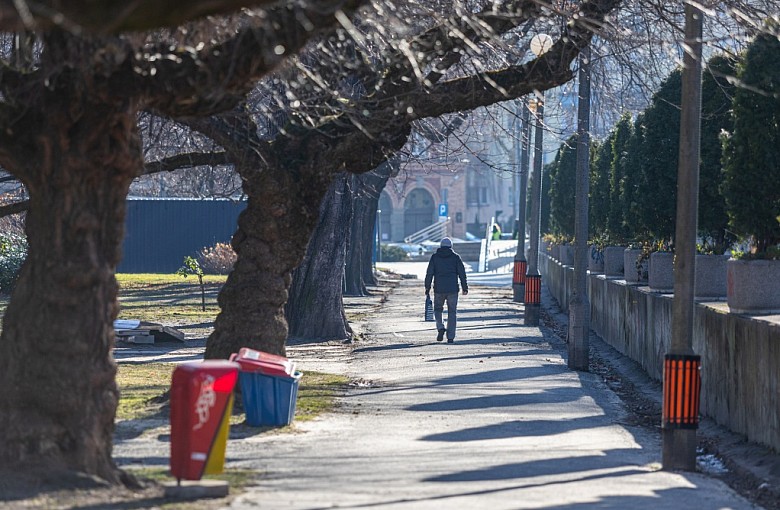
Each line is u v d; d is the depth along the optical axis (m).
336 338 88.38
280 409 44.47
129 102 29.69
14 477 29.06
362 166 49.84
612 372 73.56
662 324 65.31
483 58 48.31
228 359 49.00
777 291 47.25
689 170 40.06
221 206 199.25
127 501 28.45
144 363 70.56
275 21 28.61
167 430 42.97
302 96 44.25
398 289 170.50
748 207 50.25
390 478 33.69
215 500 29.25
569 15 38.72
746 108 49.94
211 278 179.25
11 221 134.25
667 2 54.78
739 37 51.56
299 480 32.94
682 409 38.88
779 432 40.34
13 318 30.41
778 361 40.53
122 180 30.66
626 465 38.56
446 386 59.44
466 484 32.97
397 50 41.34
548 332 96.56
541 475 35.31
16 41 35.16
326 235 88.75
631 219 83.06
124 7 19.50
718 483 35.91
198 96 31.03
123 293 149.00
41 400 29.84
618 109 86.44
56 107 29.56
